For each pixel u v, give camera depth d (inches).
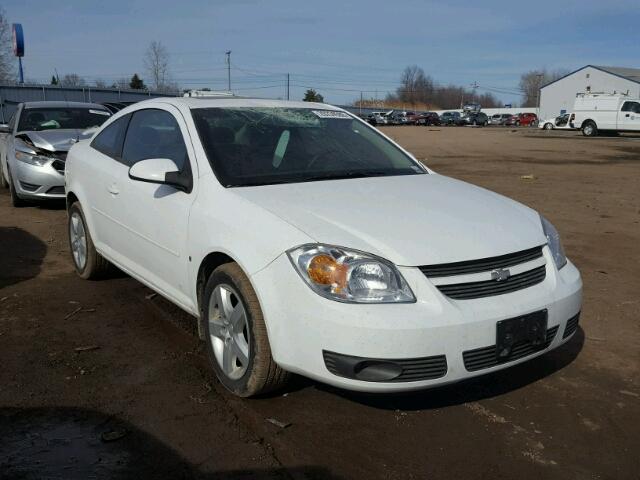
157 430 121.9
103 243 196.9
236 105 172.6
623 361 158.6
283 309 116.9
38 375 144.5
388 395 137.3
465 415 130.0
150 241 162.7
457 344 112.3
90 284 213.6
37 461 111.0
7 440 117.5
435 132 1676.9
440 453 116.3
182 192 150.8
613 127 1363.2
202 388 139.4
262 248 121.6
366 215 126.6
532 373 150.6
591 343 169.9
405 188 148.9
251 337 125.1
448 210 134.2
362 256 113.5
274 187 141.0
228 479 107.1
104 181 187.9
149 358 154.6
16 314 183.8
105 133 206.5
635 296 211.0
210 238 134.6
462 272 117.5
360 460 113.5
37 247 267.7
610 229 326.3
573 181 545.3
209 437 119.8
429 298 112.5
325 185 145.1
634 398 139.3
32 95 1409.9
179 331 172.1
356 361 109.8
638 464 114.3
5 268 233.1
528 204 409.4
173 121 166.9
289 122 171.3
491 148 1000.2
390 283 112.5
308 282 114.0
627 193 467.8
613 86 2508.6
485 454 116.3
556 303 125.7
